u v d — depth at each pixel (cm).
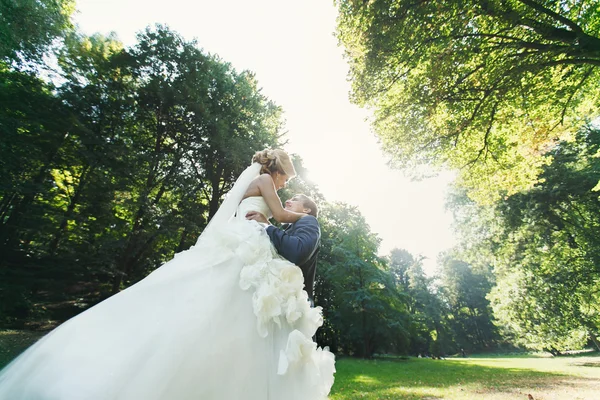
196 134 1794
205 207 1864
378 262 2581
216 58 2103
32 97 1298
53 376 79
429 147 1119
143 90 1650
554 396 682
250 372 100
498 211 2086
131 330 94
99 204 1480
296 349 110
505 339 4531
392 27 855
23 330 1205
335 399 619
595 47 675
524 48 803
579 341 2055
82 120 1498
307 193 2417
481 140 1088
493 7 734
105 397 76
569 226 1842
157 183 1747
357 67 1033
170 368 87
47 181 1433
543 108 938
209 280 117
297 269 133
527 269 1958
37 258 1362
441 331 4328
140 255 1742
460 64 888
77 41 1520
